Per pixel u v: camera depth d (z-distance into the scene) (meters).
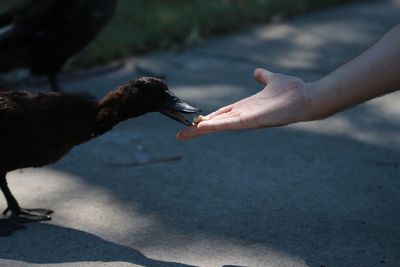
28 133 1.47
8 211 1.57
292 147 1.86
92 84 2.32
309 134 1.94
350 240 1.46
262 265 1.39
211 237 1.47
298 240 1.46
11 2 2.96
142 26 2.79
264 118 1.36
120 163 1.78
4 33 2.14
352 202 1.60
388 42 1.31
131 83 1.48
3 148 1.48
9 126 1.47
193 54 2.59
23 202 1.60
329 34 2.83
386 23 2.99
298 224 1.51
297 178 1.70
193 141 1.90
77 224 1.52
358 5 3.31
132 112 1.49
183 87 2.28
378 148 1.87
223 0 3.15
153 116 2.06
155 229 1.50
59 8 2.13
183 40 2.71
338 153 1.83
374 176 1.71
